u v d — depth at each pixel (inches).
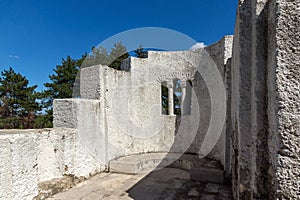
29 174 149.8
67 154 188.7
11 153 138.0
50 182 172.7
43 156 174.4
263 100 74.6
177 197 168.7
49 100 589.6
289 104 59.5
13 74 664.4
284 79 60.6
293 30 61.1
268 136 71.5
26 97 642.8
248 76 89.6
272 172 65.4
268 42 73.8
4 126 470.3
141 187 191.3
